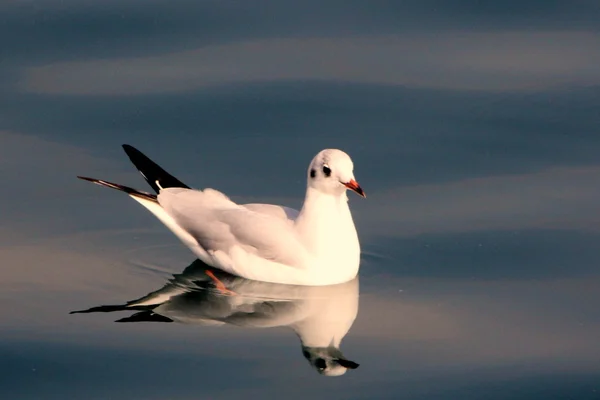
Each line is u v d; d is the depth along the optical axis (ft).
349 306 47.83
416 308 47.52
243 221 49.75
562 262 50.93
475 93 63.87
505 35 69.31
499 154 59.47
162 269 51.13
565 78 65.05
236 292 49.24
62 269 50.49
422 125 61.57
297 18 71.05
